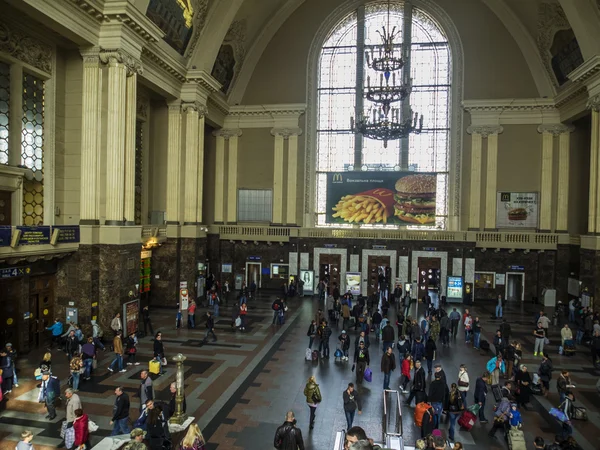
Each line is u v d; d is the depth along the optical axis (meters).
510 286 23.41
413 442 7.90
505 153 23.56
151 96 19.58
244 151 26.11
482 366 12.21
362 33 25.14
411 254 23.12
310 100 25.45
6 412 8.84
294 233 24.22
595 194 17.83
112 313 13.98
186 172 20.27
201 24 19.70
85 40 13.44
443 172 24.58
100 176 14.18
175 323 16.77
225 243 25.61
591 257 17.66
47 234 12.37
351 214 24.91
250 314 18.62
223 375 11.17
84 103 13.99
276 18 25.45
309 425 8.49
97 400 9.45
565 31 20.22
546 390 10.38
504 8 23.25
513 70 23.50
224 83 24.59
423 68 24.81
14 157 12.62
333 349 13.64
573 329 17.22
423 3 24.44
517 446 7.67
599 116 17.61
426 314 16.77
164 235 19.69
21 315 12.52
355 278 23.22
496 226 23.61
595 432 8.61
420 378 9.27
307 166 25.52
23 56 12.71
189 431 5.87
